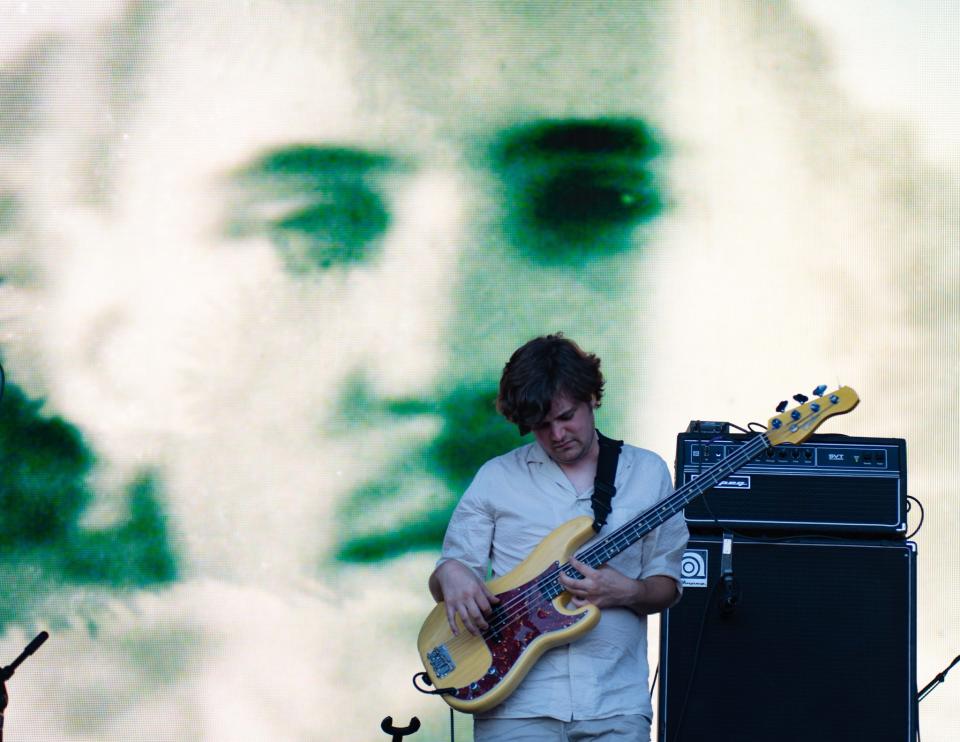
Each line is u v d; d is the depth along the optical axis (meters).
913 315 13.20
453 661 6.89
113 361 13.77
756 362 13.27
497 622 6.82
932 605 12.59
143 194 13.94
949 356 13.10
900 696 8.35
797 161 13.42
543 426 6.79
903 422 13.02
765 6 13.51
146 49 13.95
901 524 8.52
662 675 8.49
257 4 13.89
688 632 8.50
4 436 13.60
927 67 13.35
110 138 13.94
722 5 13.54
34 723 12.92
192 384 13.70
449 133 13.71
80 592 13.27
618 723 6.73
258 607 13.23
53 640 13.12
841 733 8.35
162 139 13.94
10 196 13.91
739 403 13.23
